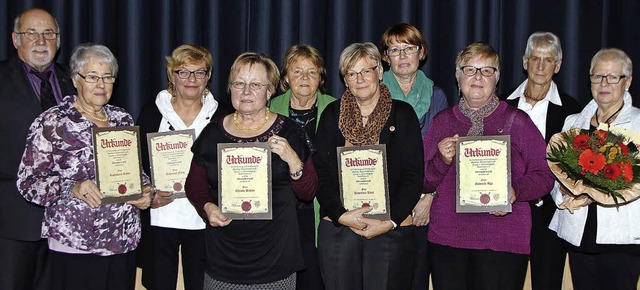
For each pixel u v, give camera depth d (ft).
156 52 12.69
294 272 8.55
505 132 8.78
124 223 8.88
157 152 9.84
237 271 8.34
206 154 8.54
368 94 8.91
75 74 8.59
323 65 10.42
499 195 8.57
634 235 9.21
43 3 12.64
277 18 12.66
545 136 10.67
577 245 9.55
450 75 12.64
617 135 8.71
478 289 8.87
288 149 8.14
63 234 8.54
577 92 12.61
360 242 9.13
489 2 12.65
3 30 12.62
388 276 9.08
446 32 12.64
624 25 12.75
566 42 12.55
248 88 8.21
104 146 8.63
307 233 10.25
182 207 10.17
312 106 10.45
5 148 9.88
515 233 8.77
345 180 8.89
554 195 9.83
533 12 12.63
